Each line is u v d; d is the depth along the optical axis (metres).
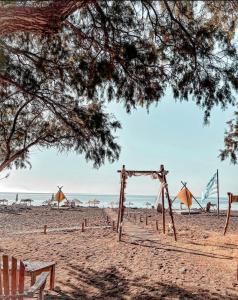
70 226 24.33
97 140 9.69
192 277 9.27
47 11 5.05
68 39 7.04
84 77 7.30
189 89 6.42
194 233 19.67
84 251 13.17
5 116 11.43
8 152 11.17
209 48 5.89
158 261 11.41
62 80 7.70
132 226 23.52
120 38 6.18
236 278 9.27
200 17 5.68
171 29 5.85
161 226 23.88
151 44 6.22
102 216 35.09
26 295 5.18
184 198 30.53
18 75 7.94
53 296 7.33
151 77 6.65
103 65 6.62
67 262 11.06
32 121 11.80
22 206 54.38
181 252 13.39
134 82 6.84
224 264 11.18
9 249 13.40
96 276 9.26
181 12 5.34
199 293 7.77
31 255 12.18
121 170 17.41
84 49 6.89
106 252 13.01
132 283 8.60
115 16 5.92
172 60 6.32
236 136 18.00
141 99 7.00
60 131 11.55
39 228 22.83
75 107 9.60
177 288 8.16
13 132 11.02
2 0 4.65
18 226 24.17
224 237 17.69
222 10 5.42
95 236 17.97
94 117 9.49
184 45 5.92
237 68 5.95
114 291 7.88
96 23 6.23
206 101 6.35
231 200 19.36
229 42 5.85
